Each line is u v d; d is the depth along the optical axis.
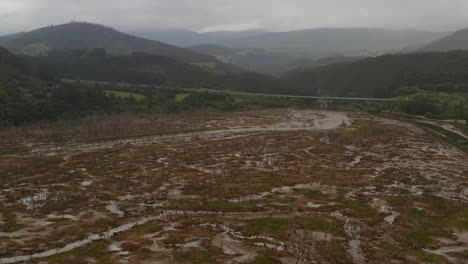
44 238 71.31
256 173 120.31
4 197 97.25
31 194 99.81
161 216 83.75
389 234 73.31
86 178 116.50
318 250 65.56
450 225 78.00
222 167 129.00
